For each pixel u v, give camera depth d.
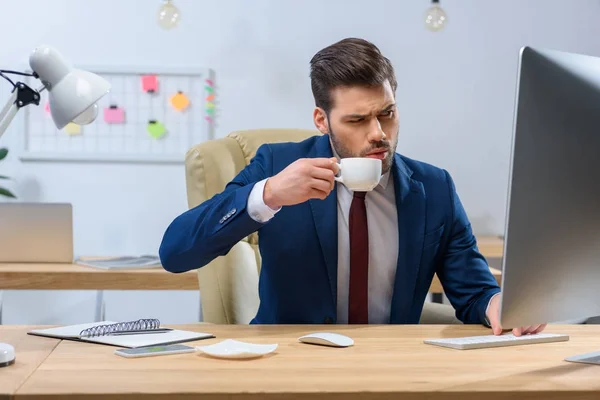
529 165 1.02
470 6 3.72
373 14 3.71
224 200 1.41
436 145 3.75
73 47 3.68
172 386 0.96
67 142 3.69
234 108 3.73
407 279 1.60
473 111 3.75
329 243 1.59
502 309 1.06
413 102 3.74
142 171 3.71
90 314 3.75
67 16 3.68
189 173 2.23
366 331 1.38
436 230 1.63
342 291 1.62
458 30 3.72
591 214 1.08
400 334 1.36
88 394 0.93
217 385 0.97
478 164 3.76
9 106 1.43
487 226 3.77
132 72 3.67
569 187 1.06
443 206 1.65
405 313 1.61
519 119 1.01
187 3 3.70
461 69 3.74
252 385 0.97
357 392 0.95
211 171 2.23
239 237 1.42
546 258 1.07
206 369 1.06
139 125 3.70
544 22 3.74
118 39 3.69
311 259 1.60
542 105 1.02
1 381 0.98
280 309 1.61
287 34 3.71
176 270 1.51
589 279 1.12
